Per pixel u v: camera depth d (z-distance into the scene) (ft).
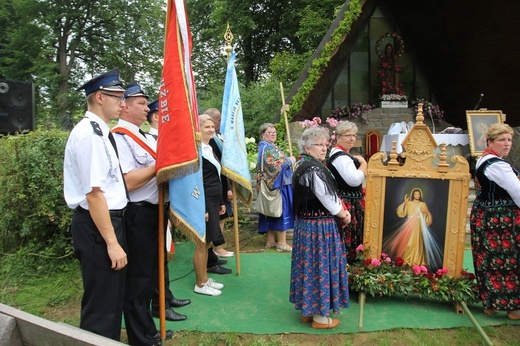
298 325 10.37
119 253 7.38
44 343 5.40
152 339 9.21
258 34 61.87
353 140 12.39
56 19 71.31
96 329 7.39
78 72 78.89
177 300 11.55
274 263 15.26
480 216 10.88
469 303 11.14
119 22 75.77
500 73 28.50
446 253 11.59
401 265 11.72
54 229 15.43
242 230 19.62
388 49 32.53
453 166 11.66
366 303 11.66
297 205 10.14
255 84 36.40
